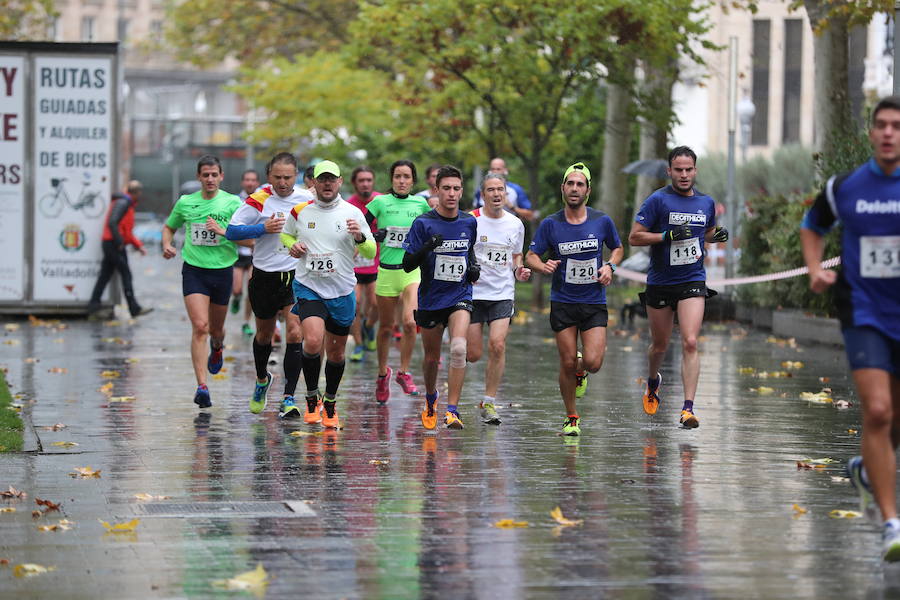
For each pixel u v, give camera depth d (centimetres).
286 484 2283
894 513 1698
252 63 12138
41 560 1739
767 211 6331
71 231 6112
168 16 12375
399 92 8362
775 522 1981
